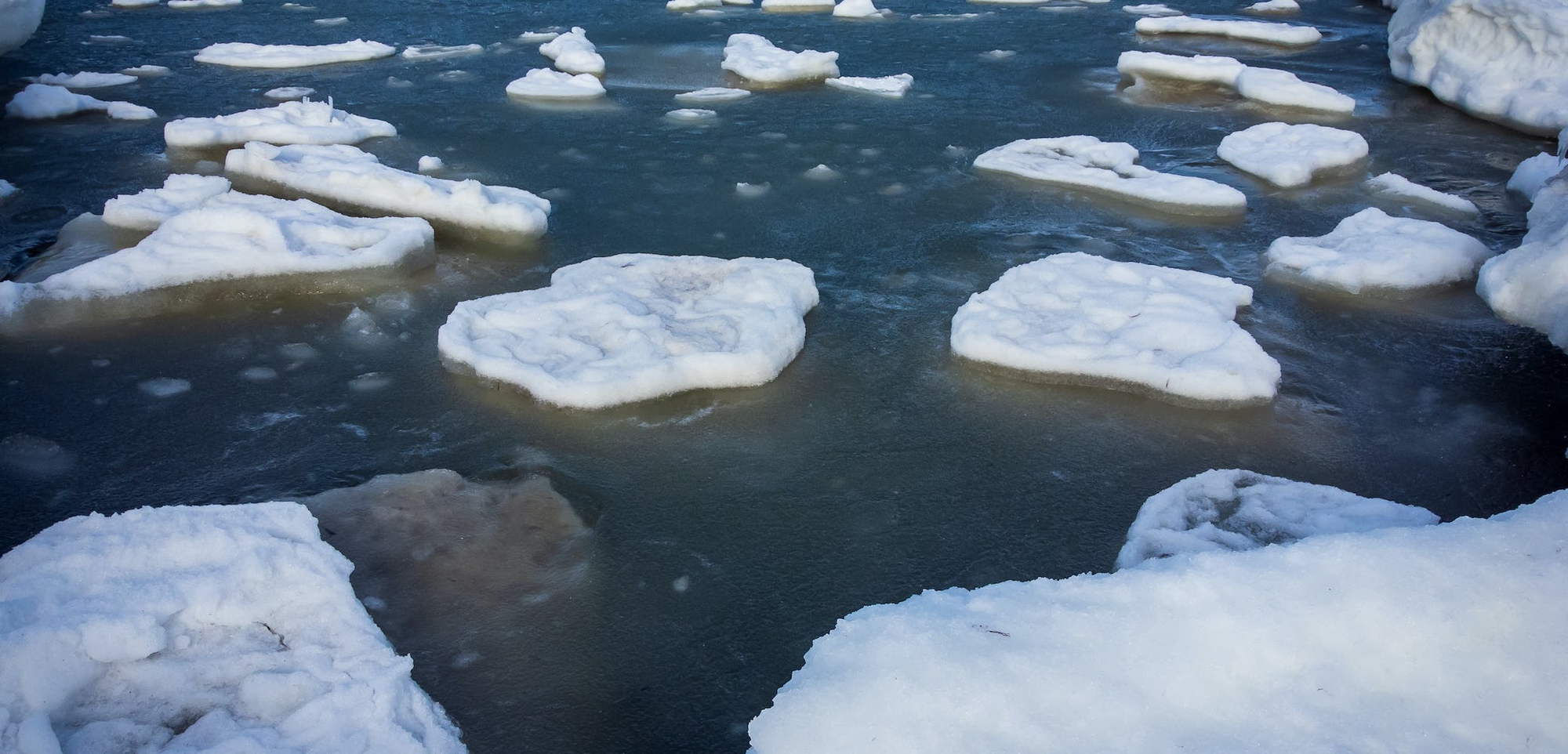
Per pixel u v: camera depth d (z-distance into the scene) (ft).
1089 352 10.45
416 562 7.68
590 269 12.39
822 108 20.75
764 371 10.36
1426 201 15.81
